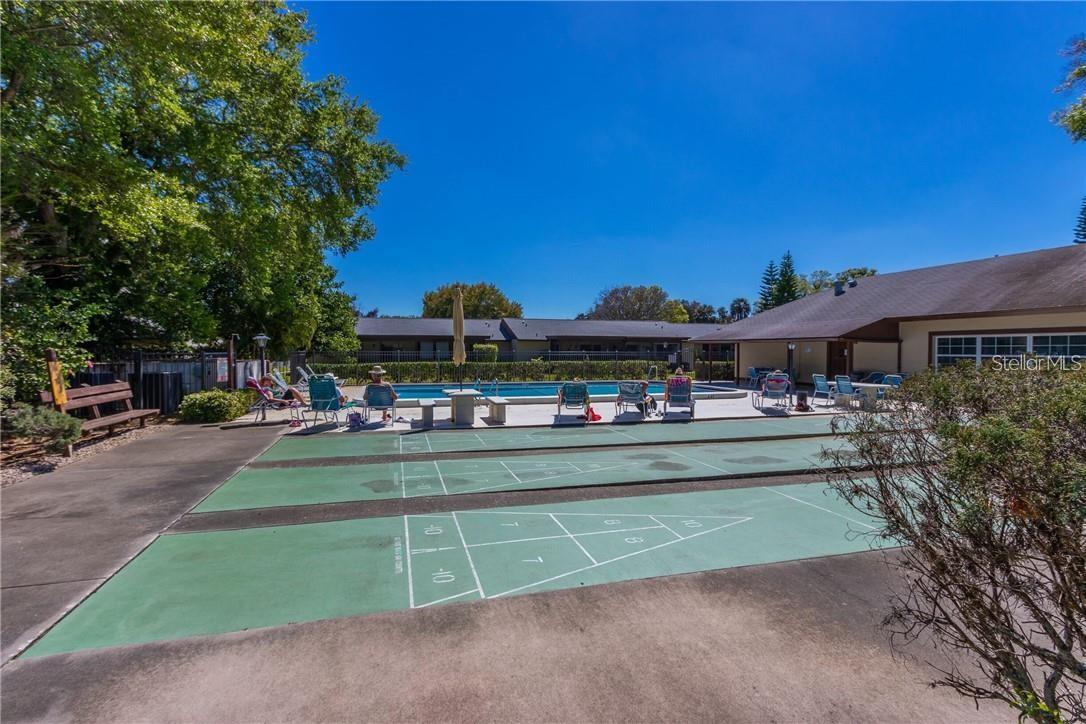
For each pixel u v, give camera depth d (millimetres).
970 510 1781
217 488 6117
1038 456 1582
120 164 9250
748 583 3689
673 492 6203
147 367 12680
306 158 15992
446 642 2887
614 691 2463
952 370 2252
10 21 7250
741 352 27609
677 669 2650
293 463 7500
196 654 2738
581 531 4816
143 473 6781
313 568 3916
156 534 4590
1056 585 1658
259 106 13914
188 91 11906
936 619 2242
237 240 14516
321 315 25906
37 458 7430
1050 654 1737
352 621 3115
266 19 12820
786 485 6555
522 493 6086
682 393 12680
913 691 2479
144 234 10820
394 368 26594
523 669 2635
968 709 2346
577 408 13398
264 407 11797
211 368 14898
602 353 36938
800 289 56156
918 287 20953
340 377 25641
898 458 2154
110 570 3822
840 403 13781
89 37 8094
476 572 3869
